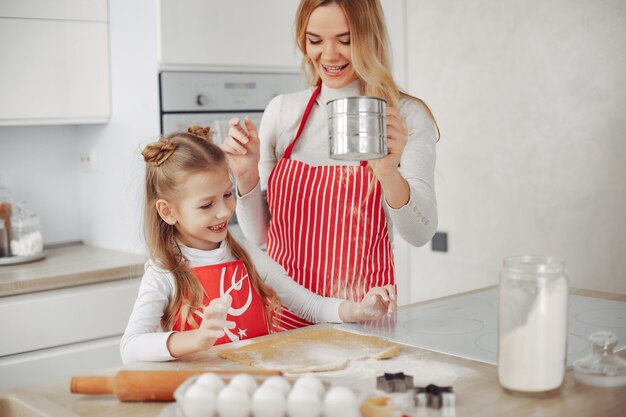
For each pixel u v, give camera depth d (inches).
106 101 110.3
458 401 39.6
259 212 72.2
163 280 56.6
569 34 103.7
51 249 116.0
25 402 41.5
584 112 103.0
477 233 118.8
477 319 57.9
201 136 62.0
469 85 117.3
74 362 93.7
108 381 41.7
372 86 64.1
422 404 38.9
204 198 56.8
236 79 108.3
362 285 69.1
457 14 117.7
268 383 36.8
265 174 75.3
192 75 103.7
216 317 47.7
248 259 62.0
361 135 42.3
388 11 126.1
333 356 47.0
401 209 58.1
